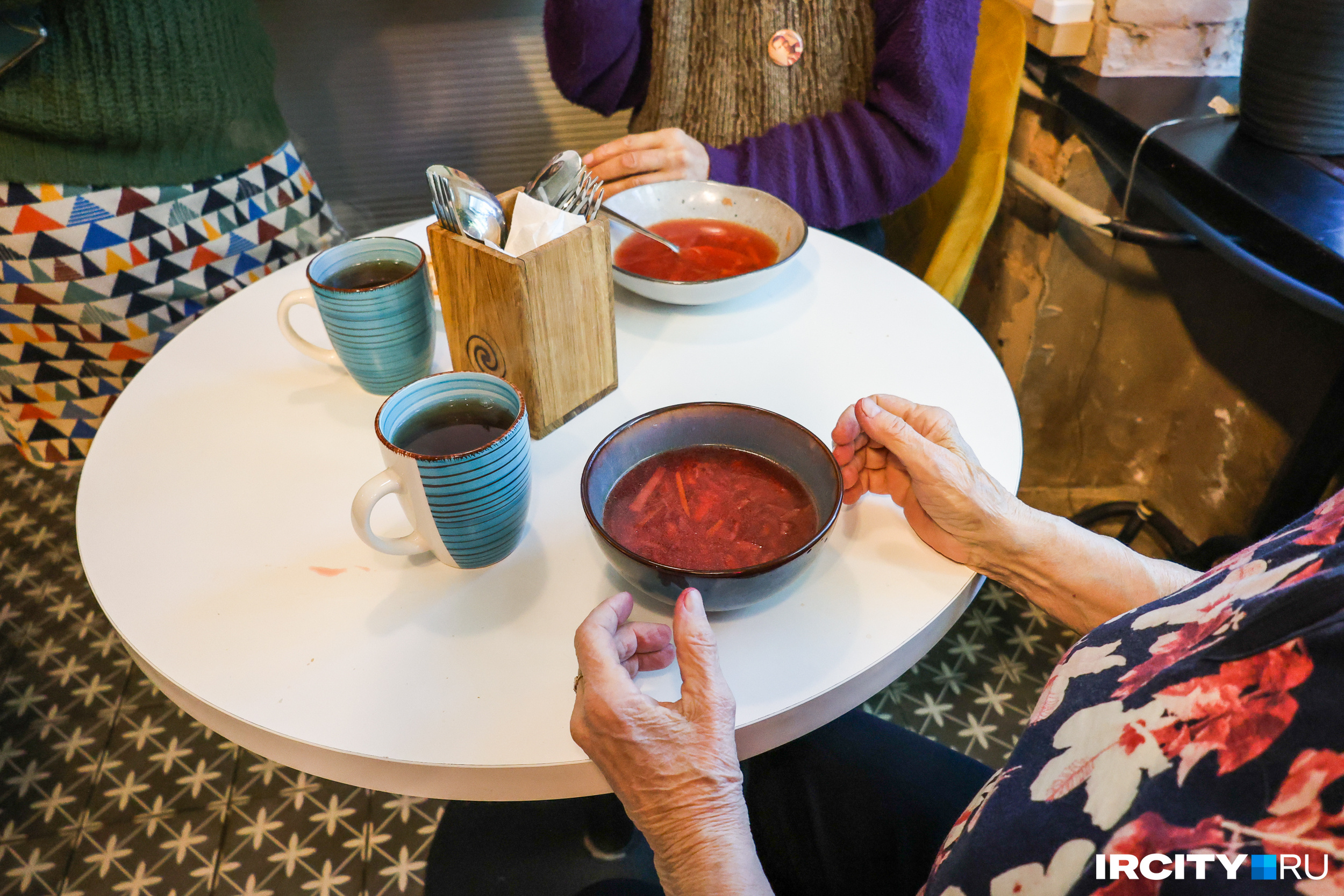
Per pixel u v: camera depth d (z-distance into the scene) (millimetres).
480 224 744
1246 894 379
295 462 797
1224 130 1281
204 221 1518
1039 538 678
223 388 895
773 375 892
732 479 687
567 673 610
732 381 886
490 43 1927
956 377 881
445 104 2004
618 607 582
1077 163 1544
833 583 674
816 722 609
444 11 1866
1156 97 1402
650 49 1535
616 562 603
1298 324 1273
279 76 1923
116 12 1269
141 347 1554
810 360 913
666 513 655
